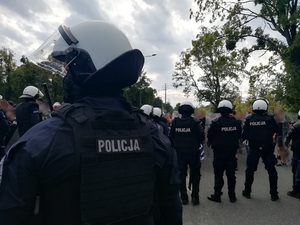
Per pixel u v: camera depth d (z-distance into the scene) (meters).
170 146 1.37
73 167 1.02
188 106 5.34
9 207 0.97
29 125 4.69
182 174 5.25
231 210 4.95
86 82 1.17
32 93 4.89
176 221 1.37
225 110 5.31
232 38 20.52
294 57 17.41
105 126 1.13
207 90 32.97
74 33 1.25
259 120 5.45
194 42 21.33
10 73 38.91
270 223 4.34
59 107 1.14
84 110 1.13
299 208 5.04
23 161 0.99
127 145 1.17
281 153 9.40
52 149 1.00
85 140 1.05
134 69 1.23
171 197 1.35
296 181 5.34
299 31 16.98
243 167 9.12
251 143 5.54
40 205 1.03
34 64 1.32
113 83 1.21
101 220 1.05
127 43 1.32
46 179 1.00
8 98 38.69
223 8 20.02
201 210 4.96
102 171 1.07
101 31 1.25
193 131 5.21
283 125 9.58
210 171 8.39
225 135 5.29
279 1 17.89
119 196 1.11
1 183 1.00
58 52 1.24
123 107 1.28
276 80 21.08
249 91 25.66
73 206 1.02
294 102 18.61
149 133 1.29
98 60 1.21
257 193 6.03
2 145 5.19
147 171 1.22
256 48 20.91
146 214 1.20
